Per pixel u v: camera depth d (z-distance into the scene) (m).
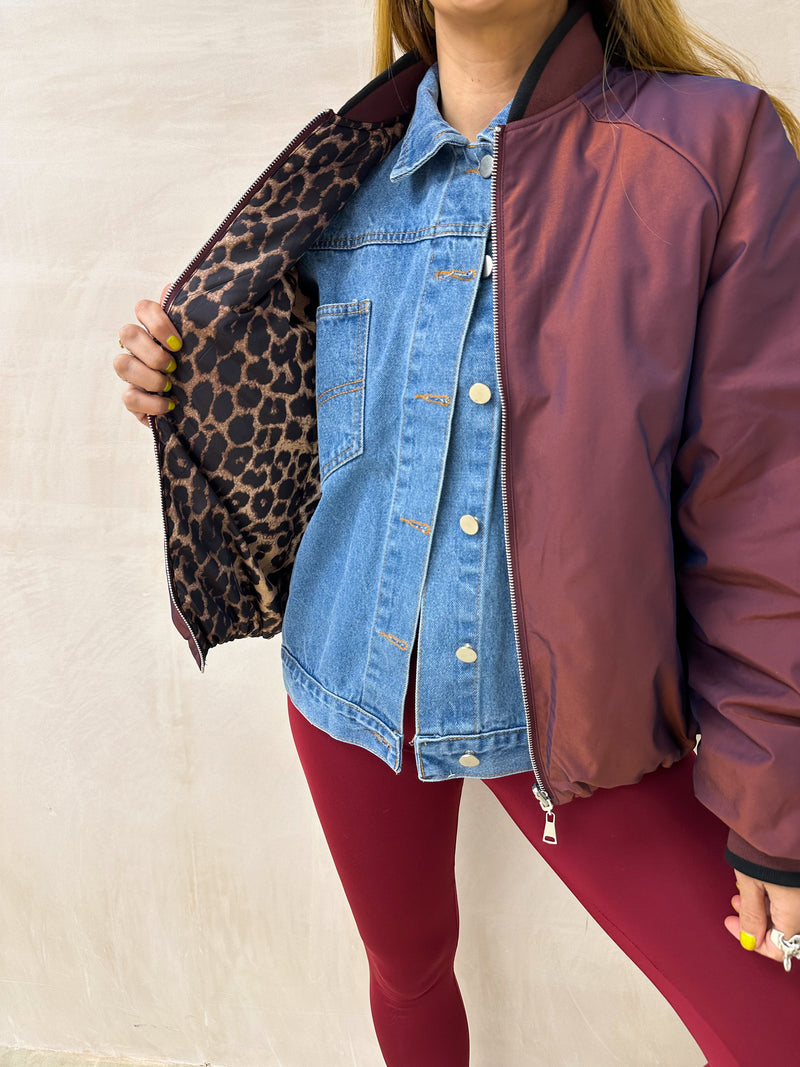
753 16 1.26
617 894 1.04
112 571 1.62
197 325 1.09
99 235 1.50
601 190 0.87
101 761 1.72
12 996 1.89
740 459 0.83
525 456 0.88
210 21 1.40
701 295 0.85
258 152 1.42
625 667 0.88
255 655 1.60
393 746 1.05
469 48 0.95
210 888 1.74
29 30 1.45
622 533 0.85
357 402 1.04
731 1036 0.98
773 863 0.86
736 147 0.83
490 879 1.63
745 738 0.86
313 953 1.73
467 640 0.98
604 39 0.97
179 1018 1.83
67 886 1.80
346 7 1.35
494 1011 1.70
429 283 0.96
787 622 0.84
